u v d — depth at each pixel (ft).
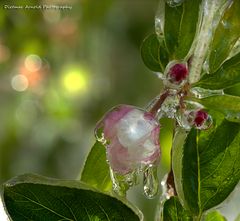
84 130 2.68
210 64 1.15
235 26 1.15
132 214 1.09
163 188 1.17
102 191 1.08
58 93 2.72
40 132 2.68
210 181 1.13
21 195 1.08
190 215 1.14
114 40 2.59
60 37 2.57
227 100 1.14
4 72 2.65
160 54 1.18
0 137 2.66
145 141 1.09
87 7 2.52
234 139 1.13
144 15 2.52
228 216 1.66
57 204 1.09
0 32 2.42
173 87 1.13
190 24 1.16
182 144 1.13
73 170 2.64
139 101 2.58
